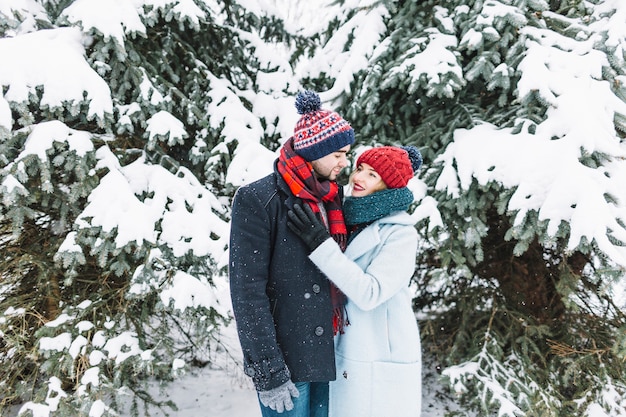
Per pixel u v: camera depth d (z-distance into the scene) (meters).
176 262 2.61
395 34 3.34
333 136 1.27
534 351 3.29
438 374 3.91
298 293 1.28
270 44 4.40
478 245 2.81
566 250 2.25
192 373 4.08
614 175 2.39
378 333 1.45
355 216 1.42
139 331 2.88
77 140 2.39
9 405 3.05
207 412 3.52
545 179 2.40
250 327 1.20
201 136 3.21
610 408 2.87
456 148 2.92
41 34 2.42
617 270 2.21
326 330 1.31
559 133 2.50
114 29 2.48
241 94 3.54
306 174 1.29
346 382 1.43
